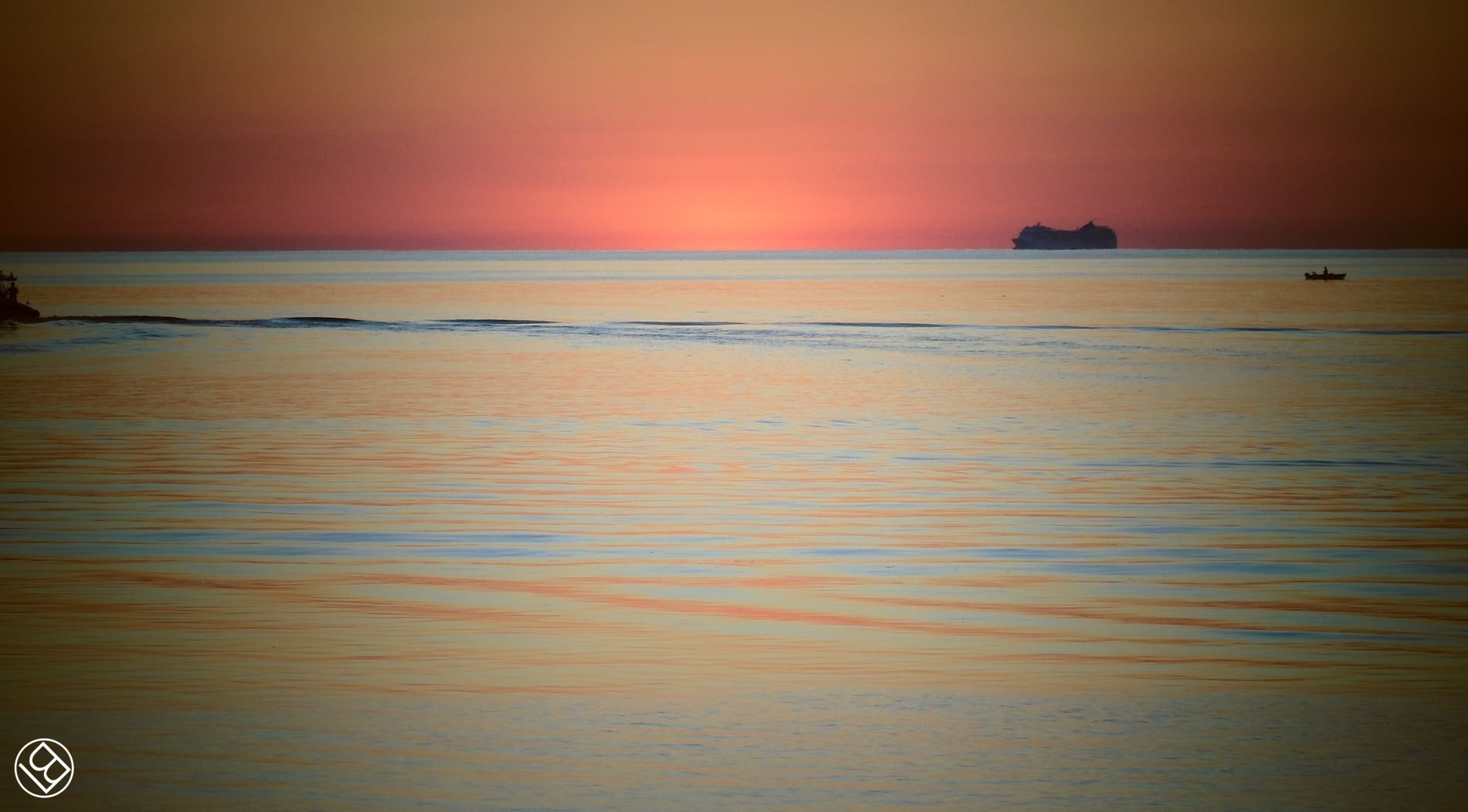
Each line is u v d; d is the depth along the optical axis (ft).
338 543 205.67
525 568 188.85
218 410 383.45
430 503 239.71
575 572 186.29
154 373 498.69
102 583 179.01
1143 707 127.85
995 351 624.59
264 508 234.99
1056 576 184.24
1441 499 243.40
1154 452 304.30
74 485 257.55
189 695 131.54
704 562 192.65
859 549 201.57
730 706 128.06
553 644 149.89
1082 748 117.29
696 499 244.01
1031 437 331.57
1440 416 374.22
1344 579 182.39
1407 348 630.33
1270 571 187.11
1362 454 301.84
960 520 224.33
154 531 214.48
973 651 147.13
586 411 384.88
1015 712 126.41
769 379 487.61
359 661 142.92
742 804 105.91
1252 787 109.40
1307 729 122.01
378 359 569.23
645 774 111.45
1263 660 143.84
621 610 165.48
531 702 129.18
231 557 195.52
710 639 152.05
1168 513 230.27
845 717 124.88
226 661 142.92
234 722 123.65
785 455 299.38
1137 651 147.13
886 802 106.32
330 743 118.32
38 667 140.67
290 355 590.96
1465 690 133.39
